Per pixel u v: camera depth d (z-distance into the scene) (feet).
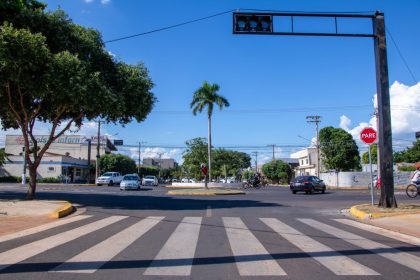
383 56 58.75
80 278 21.93
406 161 271.28
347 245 32.45
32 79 61.77
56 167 218.79
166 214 54.75
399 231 40.40
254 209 63.72
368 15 57.98
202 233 38.04
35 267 24.21
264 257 27.48
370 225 45.55
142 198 86.99
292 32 53.11
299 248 30.83
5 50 55.77
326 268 24.54
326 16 54.49
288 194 115.34
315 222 47.80
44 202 65.62
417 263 26.27
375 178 180.96
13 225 42.86
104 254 28.07
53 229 39.93
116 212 57.00
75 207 63.21
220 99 162.09
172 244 32.12
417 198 91.76
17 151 271.69
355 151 248.93
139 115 76.18
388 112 59.47
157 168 409.69
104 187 157.89
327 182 212.02
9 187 136.26
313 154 299.38
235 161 301.63
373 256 28.30
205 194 110.63
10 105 68.03
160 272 23.36
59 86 60.64
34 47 58.34
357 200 86.94
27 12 65.87
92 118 78.18
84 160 250.37
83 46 69.21
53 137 73.92
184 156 188.96
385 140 59.57
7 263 25.20
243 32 51.57
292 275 22.88
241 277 22.43
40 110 74.64
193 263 25.62
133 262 25.75
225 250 29.84
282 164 291.58
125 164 277.03
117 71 72.59
